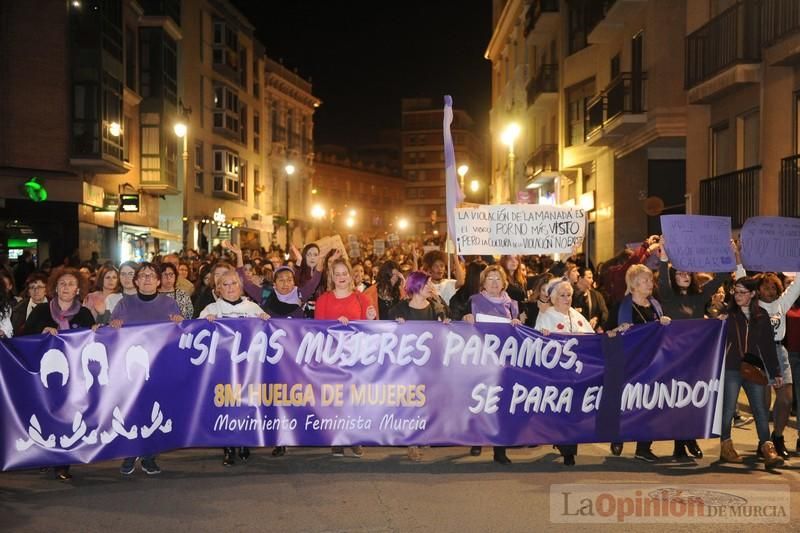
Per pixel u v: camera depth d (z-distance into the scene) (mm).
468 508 6754
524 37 39250
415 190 112875
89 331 7707
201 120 41250
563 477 7820
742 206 17859
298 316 9555
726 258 8805
